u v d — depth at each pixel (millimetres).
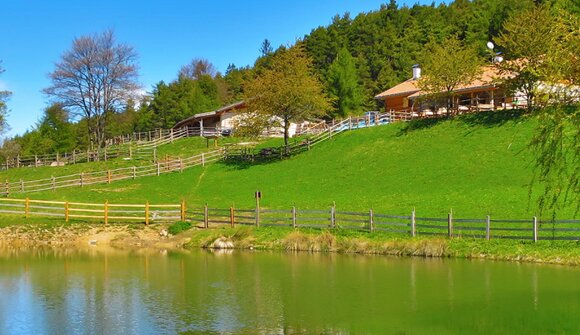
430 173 42750
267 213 37375
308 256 29562
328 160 50969
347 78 88625
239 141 68938
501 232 28375
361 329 16234
